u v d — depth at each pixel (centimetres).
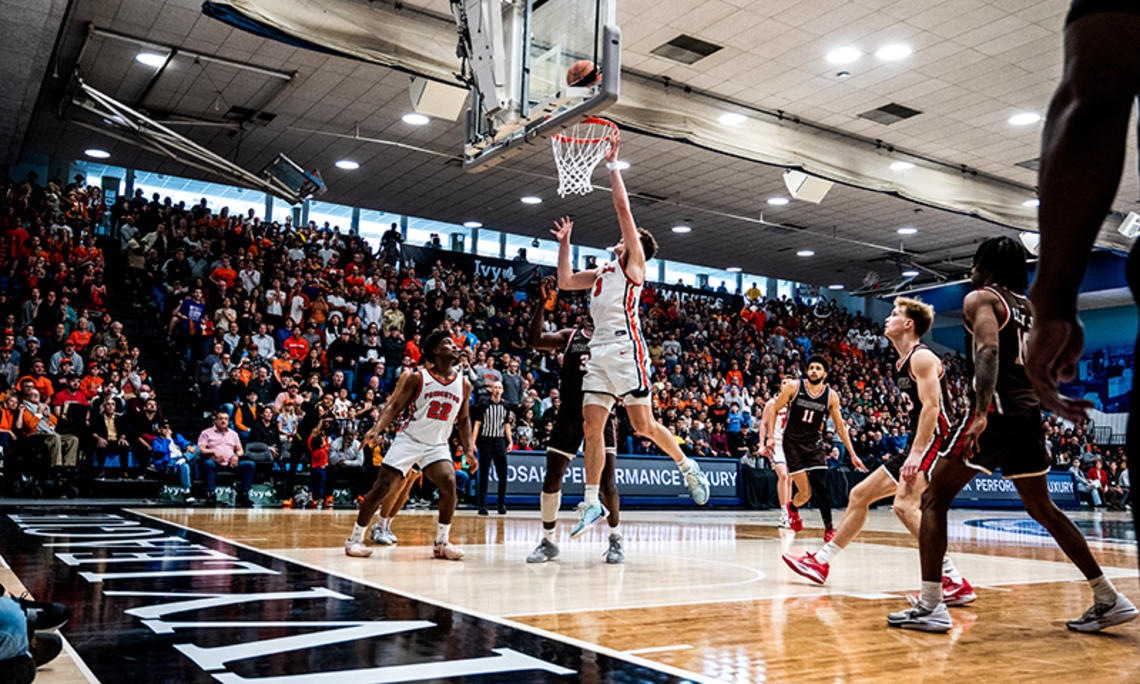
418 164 1576
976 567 619
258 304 1417
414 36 949
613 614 361
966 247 2052
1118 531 1138
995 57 1098
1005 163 1491
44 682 233
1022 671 277
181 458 1116
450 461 567
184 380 1322
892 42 1064
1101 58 95
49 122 1395
